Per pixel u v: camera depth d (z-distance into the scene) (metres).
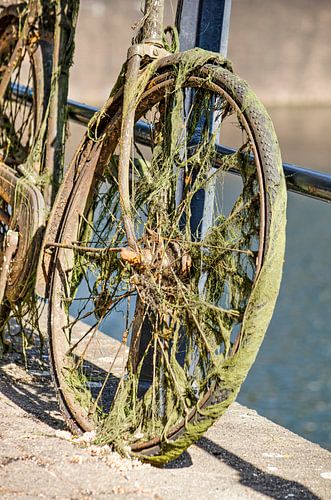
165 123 3.84
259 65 39.84
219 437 4.00
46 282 4.11
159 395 3.65
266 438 4.03
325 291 12.47
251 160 3.47
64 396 3.87
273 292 3.19
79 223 4.05
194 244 3.55
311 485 3.51
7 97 5.21
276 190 3.22
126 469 3.43
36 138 4.73
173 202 3.83
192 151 3.93
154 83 3.78
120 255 3.64
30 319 4.78
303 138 25.67
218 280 3.53
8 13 5.01
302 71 40.38
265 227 3.21
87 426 3.76
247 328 3.20
